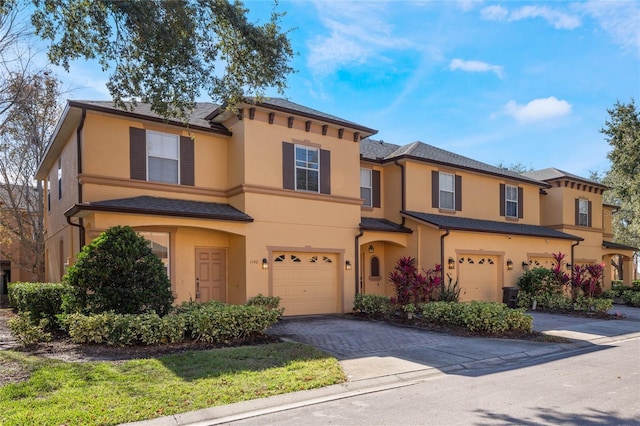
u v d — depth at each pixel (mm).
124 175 12641
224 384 6414
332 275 15422
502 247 19172
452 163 19125
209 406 5590
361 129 15961
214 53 9297
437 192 18859
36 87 19188
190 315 9156
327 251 15133
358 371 7527
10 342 8969
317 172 15141
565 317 15617
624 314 17141
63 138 14180
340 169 15766
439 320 12766
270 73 9500
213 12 8789
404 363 8156
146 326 8383
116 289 9016
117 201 11930
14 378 6406
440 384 6953
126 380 6418
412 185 18125
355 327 12219
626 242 34781
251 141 13719
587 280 17391
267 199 13891
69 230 13711
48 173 19188
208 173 14266
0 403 5402
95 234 10992
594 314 16094
